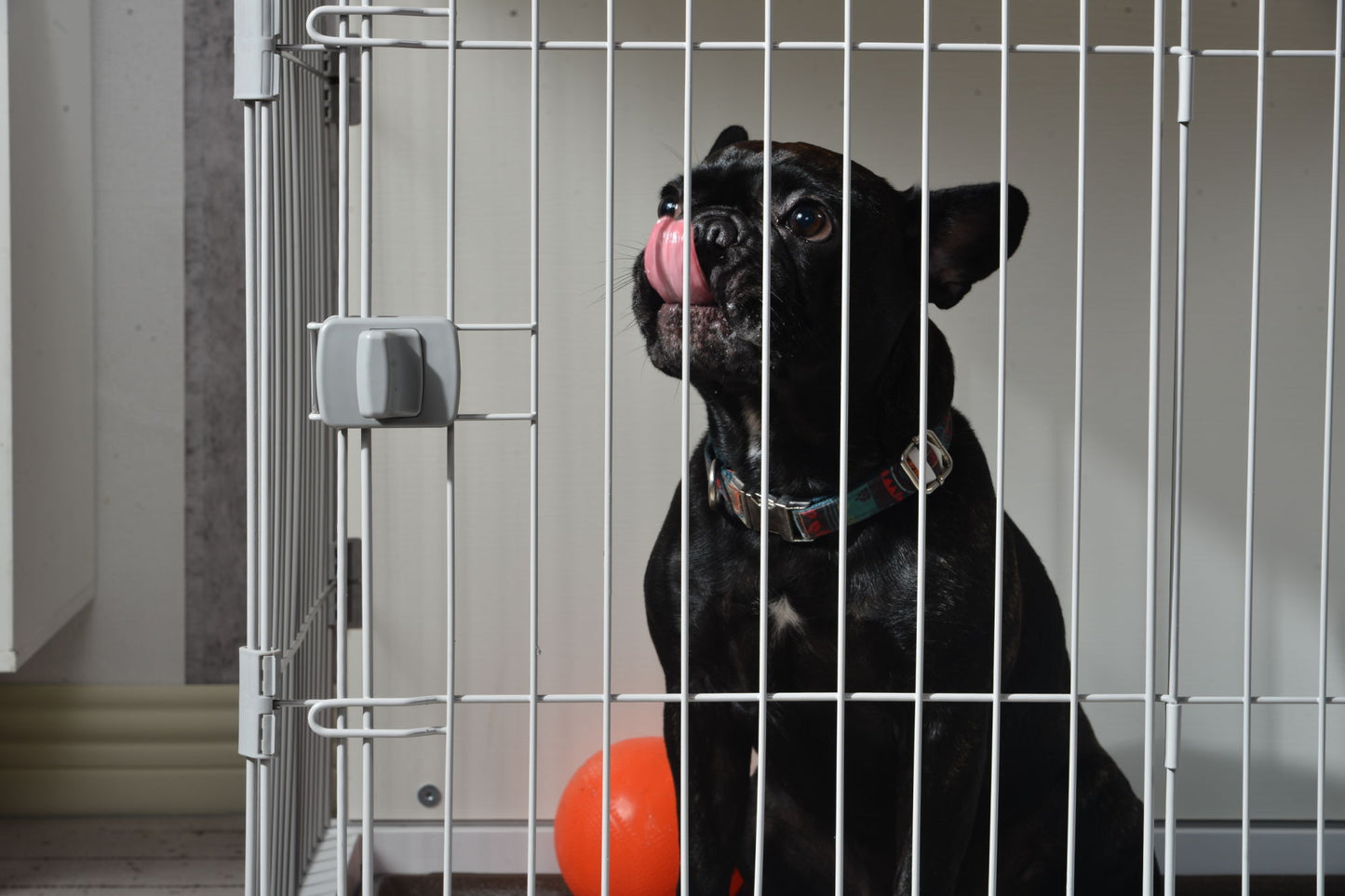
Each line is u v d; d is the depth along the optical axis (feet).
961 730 3.94
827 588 4.00
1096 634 5.81
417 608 5.75
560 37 5.66
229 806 6.54
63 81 6.18
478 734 5.79
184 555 6.85
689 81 2.98
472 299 5.71
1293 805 5.83
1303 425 5.78
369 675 3.07
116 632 6.82
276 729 3.22
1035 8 5.66
